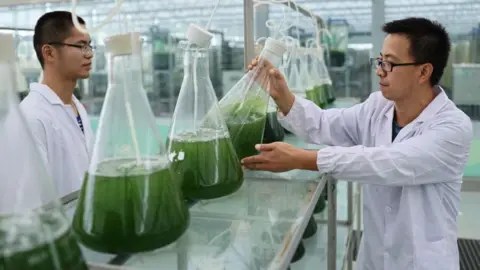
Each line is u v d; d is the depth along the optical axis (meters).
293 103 1.45
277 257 0.70
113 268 0.61
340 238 1.96
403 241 1.38
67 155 1.67
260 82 1.09
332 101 2.66
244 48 1.53
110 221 0.64
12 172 0.52
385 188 1.43
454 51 3.70
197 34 0.87
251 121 1.05
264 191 1.00
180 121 0.89
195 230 0.79
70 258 0.52
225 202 0.92
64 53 1.63
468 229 3.29
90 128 1.82
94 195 0.65
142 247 0.65
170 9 3.83
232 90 1.09
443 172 1.23
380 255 1.51
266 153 1.05
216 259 0.70
